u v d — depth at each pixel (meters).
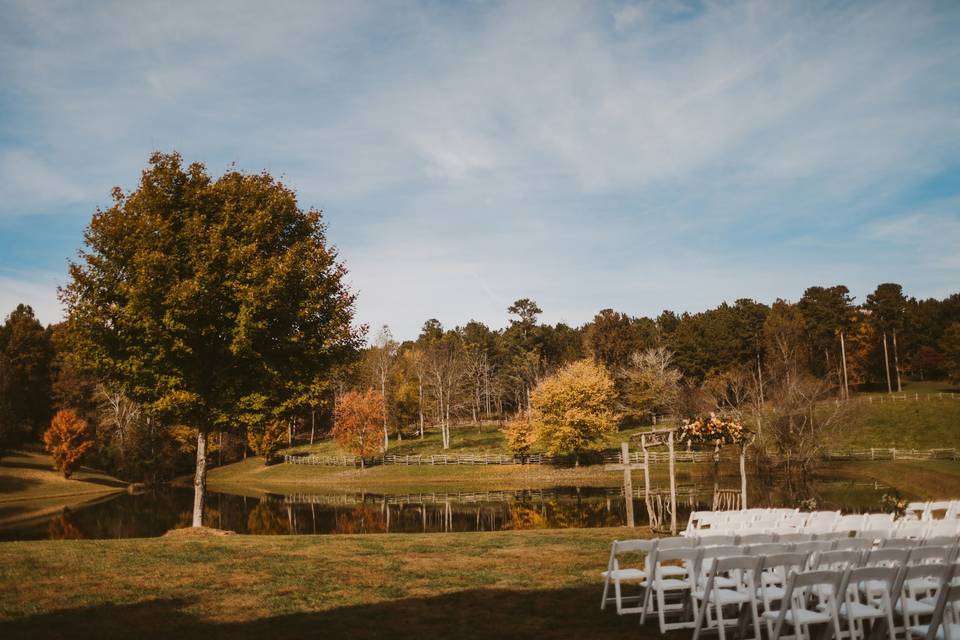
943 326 105.31
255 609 9.23
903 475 46.97
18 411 76.81
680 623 8.12
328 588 10.43
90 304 18.48
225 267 18.38
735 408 57.25
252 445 79.50
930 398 72.56
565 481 59.81
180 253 18.52
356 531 31.92
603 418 65.50
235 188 19.44
